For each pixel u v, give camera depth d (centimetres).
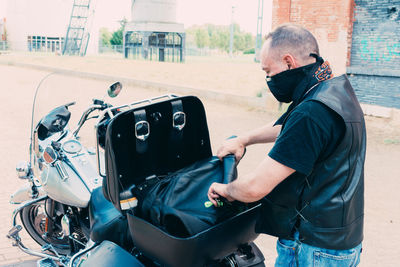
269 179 178
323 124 173
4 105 1115
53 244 348
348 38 1077
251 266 235
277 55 187
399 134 874
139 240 207
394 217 471
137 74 1955
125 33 3522
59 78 380
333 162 178
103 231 259
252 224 215
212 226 200
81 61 2817
